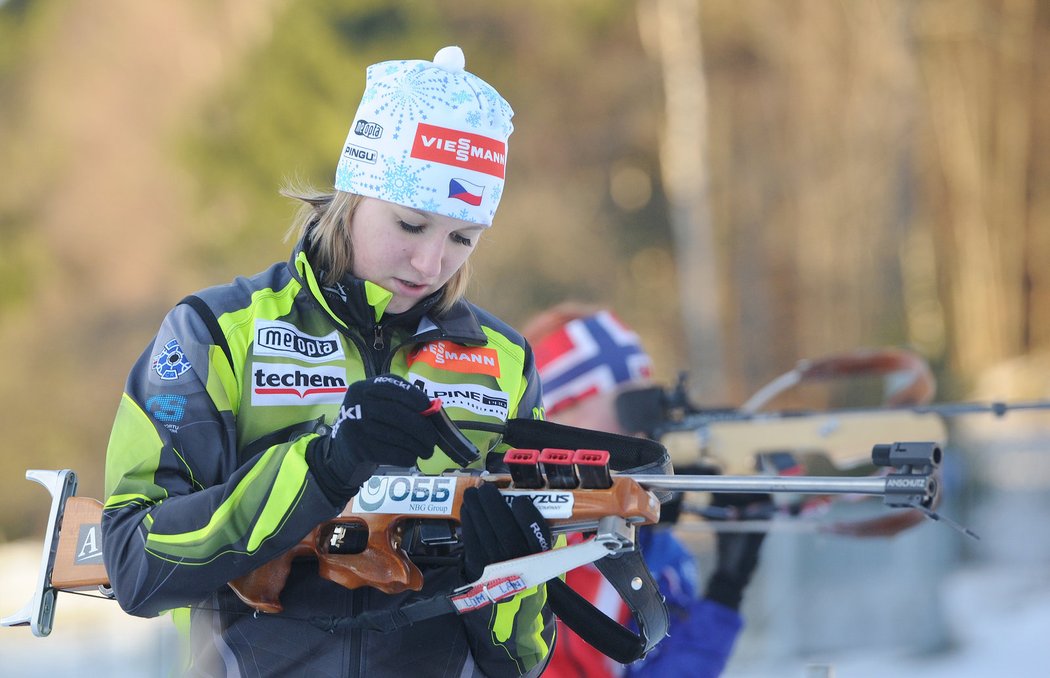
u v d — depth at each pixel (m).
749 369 78.56
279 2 89.56
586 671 11.32
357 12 87.88
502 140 8.43
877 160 75.62
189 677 8.30
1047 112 84.50
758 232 79.62
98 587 8.32
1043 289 84.62
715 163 81.00
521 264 85.94
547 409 13.48
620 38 88.50
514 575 7.48
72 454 88.12
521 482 7.68
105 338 90.12
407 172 8.09
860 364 14.75
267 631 8.10
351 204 8.32
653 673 11.51
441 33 87.75
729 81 81.75
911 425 13.89
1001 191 83.69
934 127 83.12
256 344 8.16
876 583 26.72
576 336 13.53
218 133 88.25
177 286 88.88
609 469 7.89
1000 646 27.67
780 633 25.45
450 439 7.25
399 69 8.40
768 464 13.85
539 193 87.06
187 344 8.05
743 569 12.01
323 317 8.40
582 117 88.94
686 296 78.38
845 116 76.88
